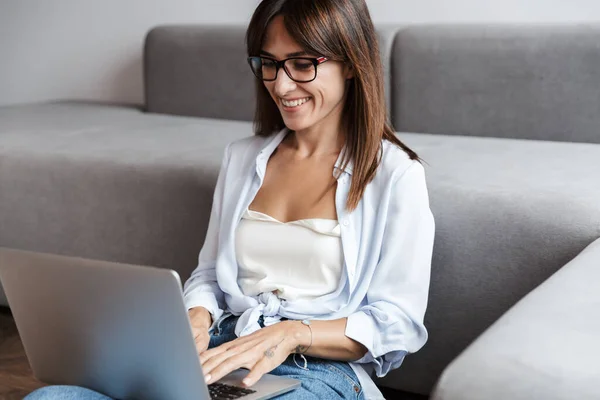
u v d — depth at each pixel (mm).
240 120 4055
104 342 1767
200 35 4129
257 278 2193
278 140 2295
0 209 3336
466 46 3412
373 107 2111
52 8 4930
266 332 1979
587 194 2404
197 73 4145
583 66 3205
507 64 3340
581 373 1391
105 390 1846
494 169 2705
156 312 1657
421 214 2086
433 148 3078
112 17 4766
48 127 3746
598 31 3186
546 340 1514
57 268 1744
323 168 2188
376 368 2113
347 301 2104
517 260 2408
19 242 3326
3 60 5148
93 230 3156
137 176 3023
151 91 4309
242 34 4012
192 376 1687
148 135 3510
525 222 2391
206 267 2322
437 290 2525
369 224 2102
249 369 1916
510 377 1399
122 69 4797
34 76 5082
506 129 3379
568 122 3258
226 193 2301
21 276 1813
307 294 2125
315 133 2201
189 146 3238
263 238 2172
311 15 2049
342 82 2133
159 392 1751
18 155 3275
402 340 2059
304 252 2121
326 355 2031
